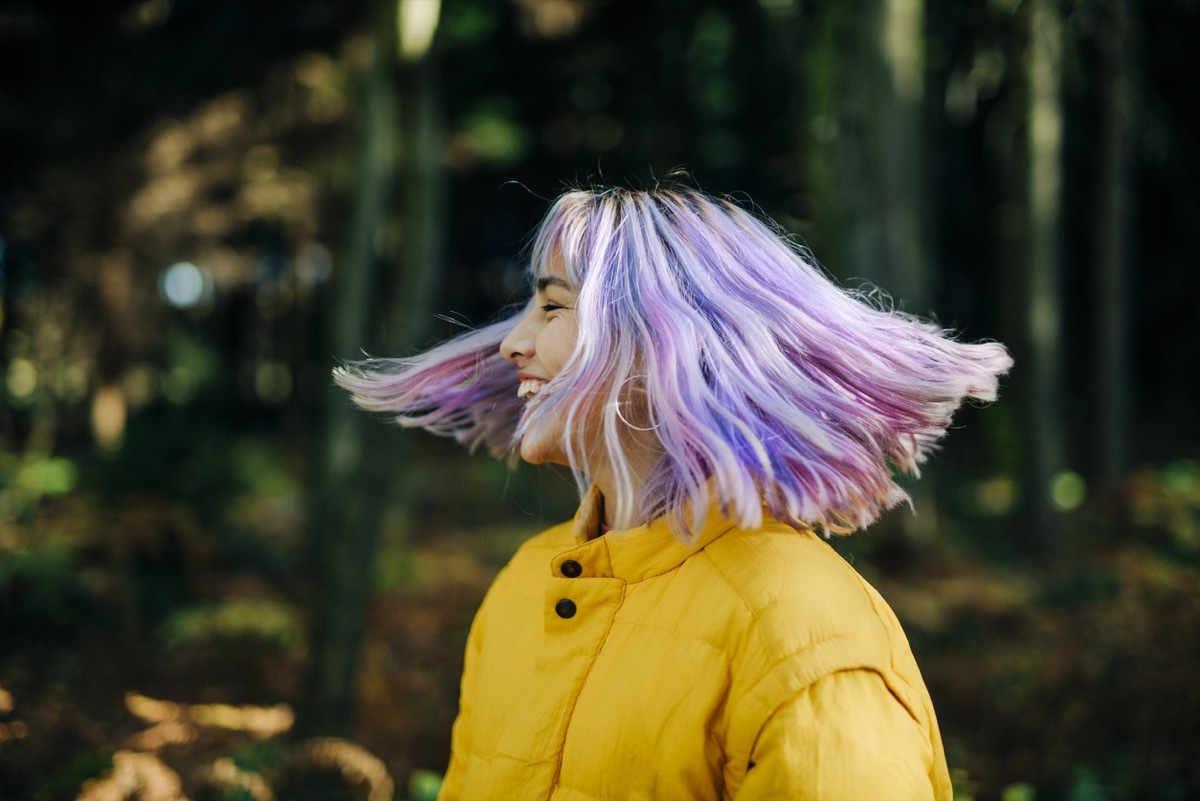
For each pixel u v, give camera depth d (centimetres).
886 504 101
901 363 100
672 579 97
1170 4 1245
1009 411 1180
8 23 917
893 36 606
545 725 97
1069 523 1012
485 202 1708
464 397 130
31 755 217
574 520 120
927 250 1166
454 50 1159
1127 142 1195
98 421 1180
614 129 1420
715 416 93
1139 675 520
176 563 720
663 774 89
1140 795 387
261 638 590
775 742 84
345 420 591
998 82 1077
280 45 1082
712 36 1203
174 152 1112
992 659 579
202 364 1541
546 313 108
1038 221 942
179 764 221
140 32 998
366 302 569
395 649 632
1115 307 1209
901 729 86
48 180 1073
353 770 229
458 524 1092
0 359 1133
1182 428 1493
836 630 88
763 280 102
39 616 468
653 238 100
